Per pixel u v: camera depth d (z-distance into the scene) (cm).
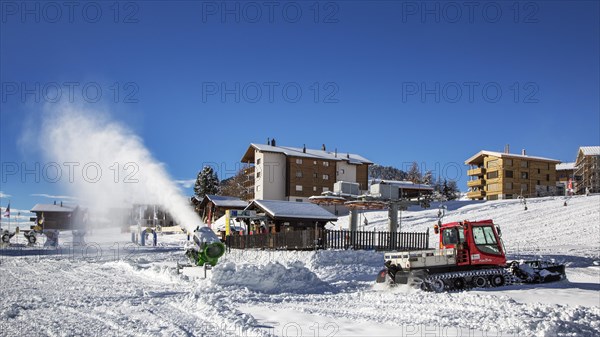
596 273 2288
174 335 944
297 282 1806
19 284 2042
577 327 953
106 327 1058
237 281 1767
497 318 1049
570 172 11000
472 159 9388
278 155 8131
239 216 4097
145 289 1823
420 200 3619
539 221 5056
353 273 2328
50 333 1006
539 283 1797
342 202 3700
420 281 1662
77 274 2533
